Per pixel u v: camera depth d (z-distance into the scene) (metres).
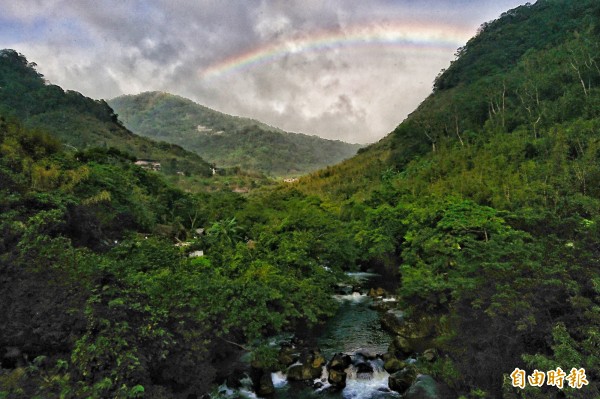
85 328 10.33
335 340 17.66
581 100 38.16
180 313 12.06
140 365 9.88
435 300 16.56
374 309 21.95
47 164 25.80
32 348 10.21
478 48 94.88
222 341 14.38
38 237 12.20
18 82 107.44
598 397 7.15
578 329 8.86
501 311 9.85
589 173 23.70
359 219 37.44
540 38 75.69
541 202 23.59
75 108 110.38
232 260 20.55
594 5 65.75
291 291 18.34
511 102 50.88
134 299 11.45
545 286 9.92
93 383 9.19
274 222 36.16
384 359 15.49
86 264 12.07
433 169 45.03
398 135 68.06
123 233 26.33
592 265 10.48
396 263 28.75
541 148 33.91
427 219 25.39
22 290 10.77
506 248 12.48
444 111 63.28
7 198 15.73
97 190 27.16
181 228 40.41
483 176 33.47
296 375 14.37
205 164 135.75
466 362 11.07
